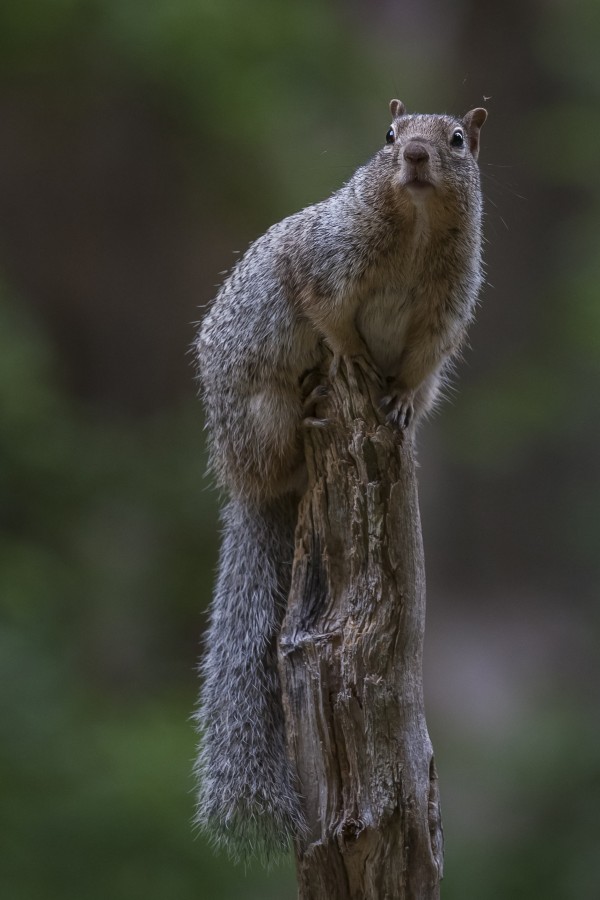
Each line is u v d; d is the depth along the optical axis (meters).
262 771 7.63
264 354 7.85
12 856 11.90
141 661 16.25
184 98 17.86
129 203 18.16
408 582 6.93
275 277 7.83
